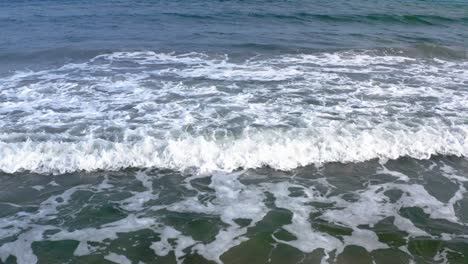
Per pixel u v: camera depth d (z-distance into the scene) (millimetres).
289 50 15422
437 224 6203
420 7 27297
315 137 8406
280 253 5590
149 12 23969
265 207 6629
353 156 8008
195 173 7512
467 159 8039
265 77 12352
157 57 14594
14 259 5504
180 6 26250
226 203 6730
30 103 10297
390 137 8508
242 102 10383
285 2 28156
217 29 19375
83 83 11812
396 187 7164
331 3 28016
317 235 5961
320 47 15898
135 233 6031
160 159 7801
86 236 5965
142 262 5461
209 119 9352
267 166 7723
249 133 8578
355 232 6031
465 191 7047
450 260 5469
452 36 18812
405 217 6379
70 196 6891
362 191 7059
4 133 8625
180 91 11156
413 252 5613
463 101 10586
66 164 7660
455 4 29375
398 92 11219
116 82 11898
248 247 5715
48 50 15391
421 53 15344
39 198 6828
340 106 10164
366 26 20922
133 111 9828
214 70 13047
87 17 22797
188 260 5480
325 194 6973
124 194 6957
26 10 25656
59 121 9273
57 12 24688
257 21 21375
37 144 8023
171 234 6012
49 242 5832
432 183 7285
